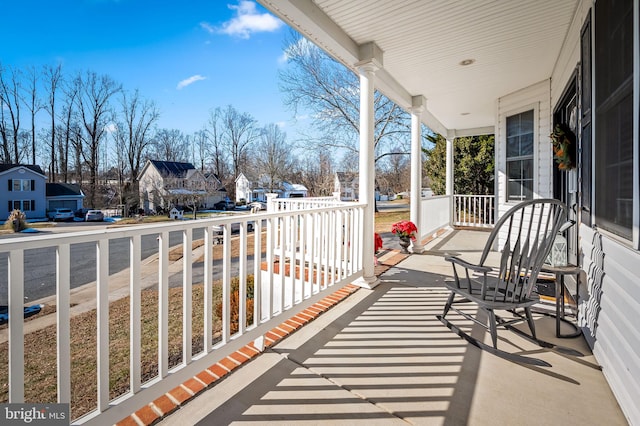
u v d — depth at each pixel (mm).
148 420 1472
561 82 3676
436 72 4297
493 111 6469
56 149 24234
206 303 1743
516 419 1499
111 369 2457
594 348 2055
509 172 5305
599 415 1533
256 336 2061
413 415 1525
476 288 2381
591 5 2176
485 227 8508
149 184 25062
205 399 1636
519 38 3391
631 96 1510
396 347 2178
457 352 2109
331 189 19828
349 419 1498
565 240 2553
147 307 4074
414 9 2873
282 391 1702
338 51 3357
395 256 5090
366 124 3574
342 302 3059
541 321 2602
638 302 1438
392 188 21109
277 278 3988
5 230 14258
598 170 2029
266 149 27203
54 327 3510
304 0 2713
